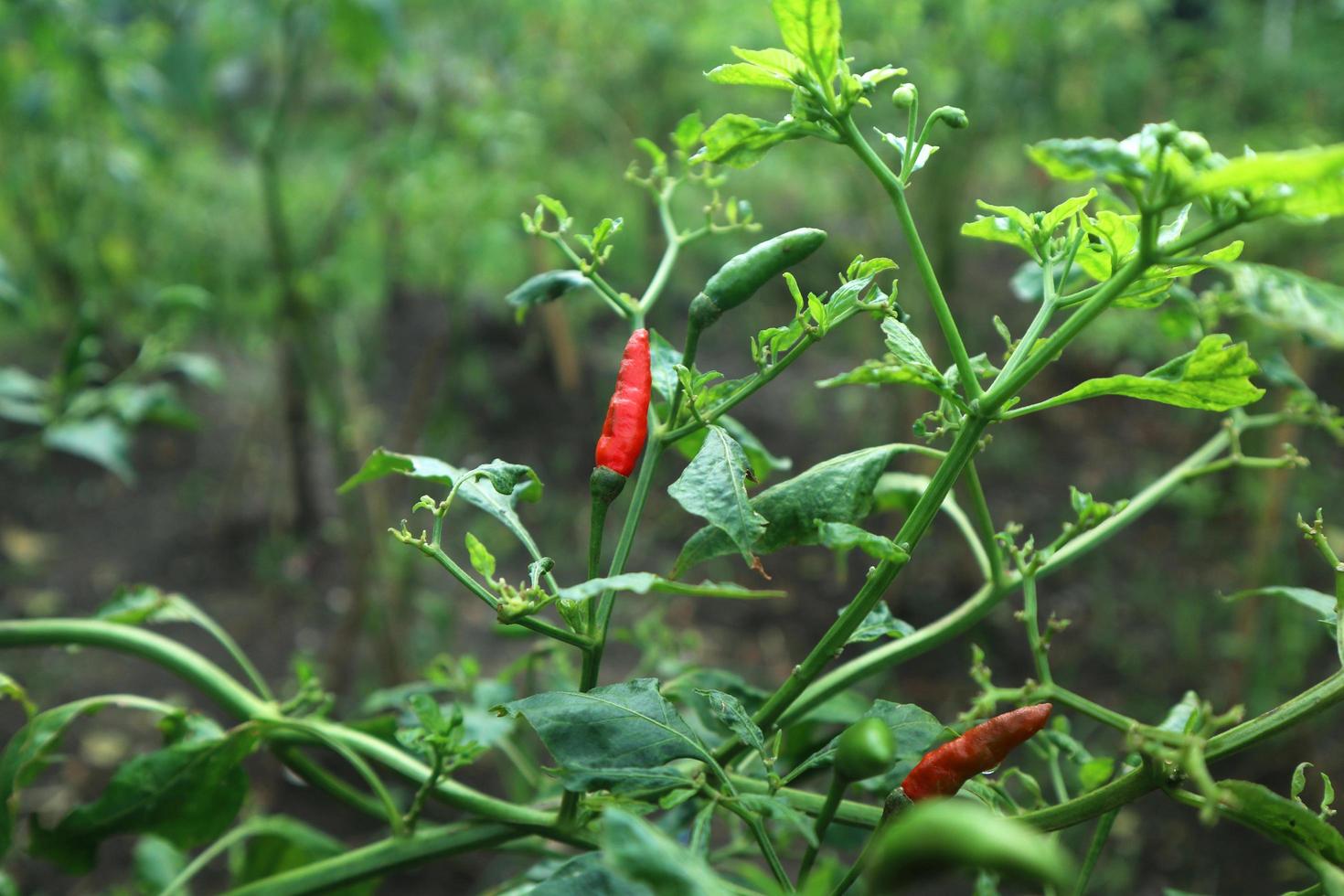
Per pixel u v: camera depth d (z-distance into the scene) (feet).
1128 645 6.88
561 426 9.40
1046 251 2.18
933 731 2.16
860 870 2.08
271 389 8.11
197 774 2.55
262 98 10.19
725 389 2.23
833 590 7.53
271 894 2.41
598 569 2.19
